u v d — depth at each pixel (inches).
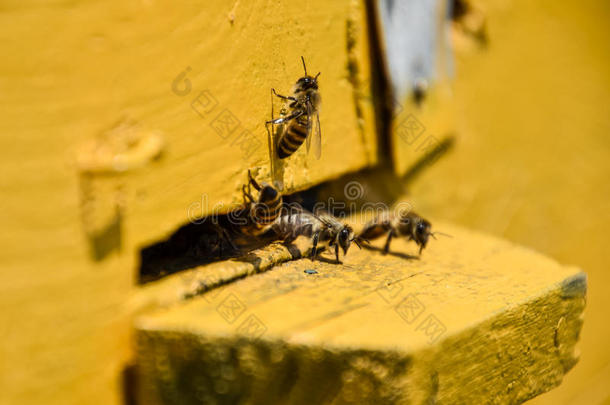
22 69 11.0
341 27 12.9
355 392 11.2
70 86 11.1
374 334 11.3
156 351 11.4
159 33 11.4
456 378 11.5
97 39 11.1
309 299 11.8
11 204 11.0
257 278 12.1
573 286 12.2
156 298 11.6
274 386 11.3
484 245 13.1
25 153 11.0
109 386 11.4
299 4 12.4
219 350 11.3
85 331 11.3
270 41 12.2
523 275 12.3
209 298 11.7
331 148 12.9
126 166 11.2
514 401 11.9
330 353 11.2
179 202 11.6
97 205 11.3
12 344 11.1
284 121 12.3
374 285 12.0
